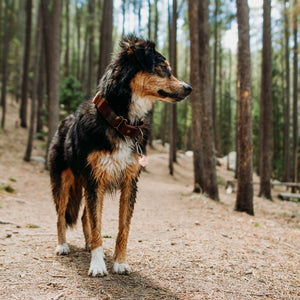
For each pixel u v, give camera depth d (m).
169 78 2.98
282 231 5.77
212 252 3.79
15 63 30.42
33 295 2.27
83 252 3.64
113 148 2.91
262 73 13.12
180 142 38.62
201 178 11.16
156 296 2.42
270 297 2.55
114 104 2.94
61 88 15.17
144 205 8.59
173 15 17.47
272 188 19.16
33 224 5.21
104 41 16.03
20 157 14.51
